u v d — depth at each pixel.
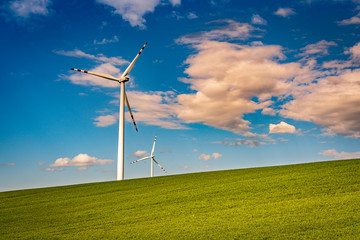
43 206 25.44
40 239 15.23
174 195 24.25
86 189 33.03
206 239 12.67
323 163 31.41
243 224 14.30
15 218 21.50
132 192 28.27
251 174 30.98
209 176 33.94
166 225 15.75
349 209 14.67
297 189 20.88
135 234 14.56
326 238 11.35
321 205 16.09
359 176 22.34
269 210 16.48
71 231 16.52
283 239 11.68
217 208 18.58
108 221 18.14
